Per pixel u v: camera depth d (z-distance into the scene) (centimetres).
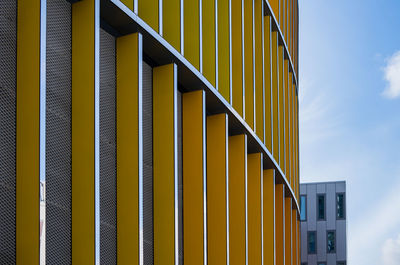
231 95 1889
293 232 3503
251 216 2269
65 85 1140
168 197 1399
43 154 1005
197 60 1620
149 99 1459
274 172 2555
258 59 2392
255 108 2300
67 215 1114
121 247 1242
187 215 1614
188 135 1658
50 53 1113
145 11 1342
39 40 1013
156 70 1482
